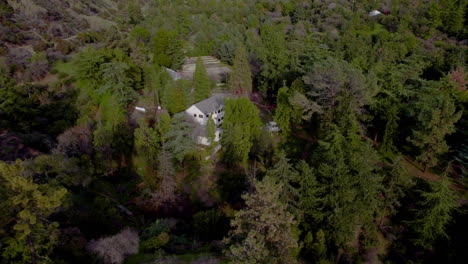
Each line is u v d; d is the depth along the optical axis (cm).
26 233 2109
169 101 5444
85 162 4212
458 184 4181
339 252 3553
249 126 4797
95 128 4972
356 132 4753
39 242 2503
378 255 3647
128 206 4203
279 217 2425
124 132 4809
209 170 4781
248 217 2486
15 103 4966
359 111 4719
